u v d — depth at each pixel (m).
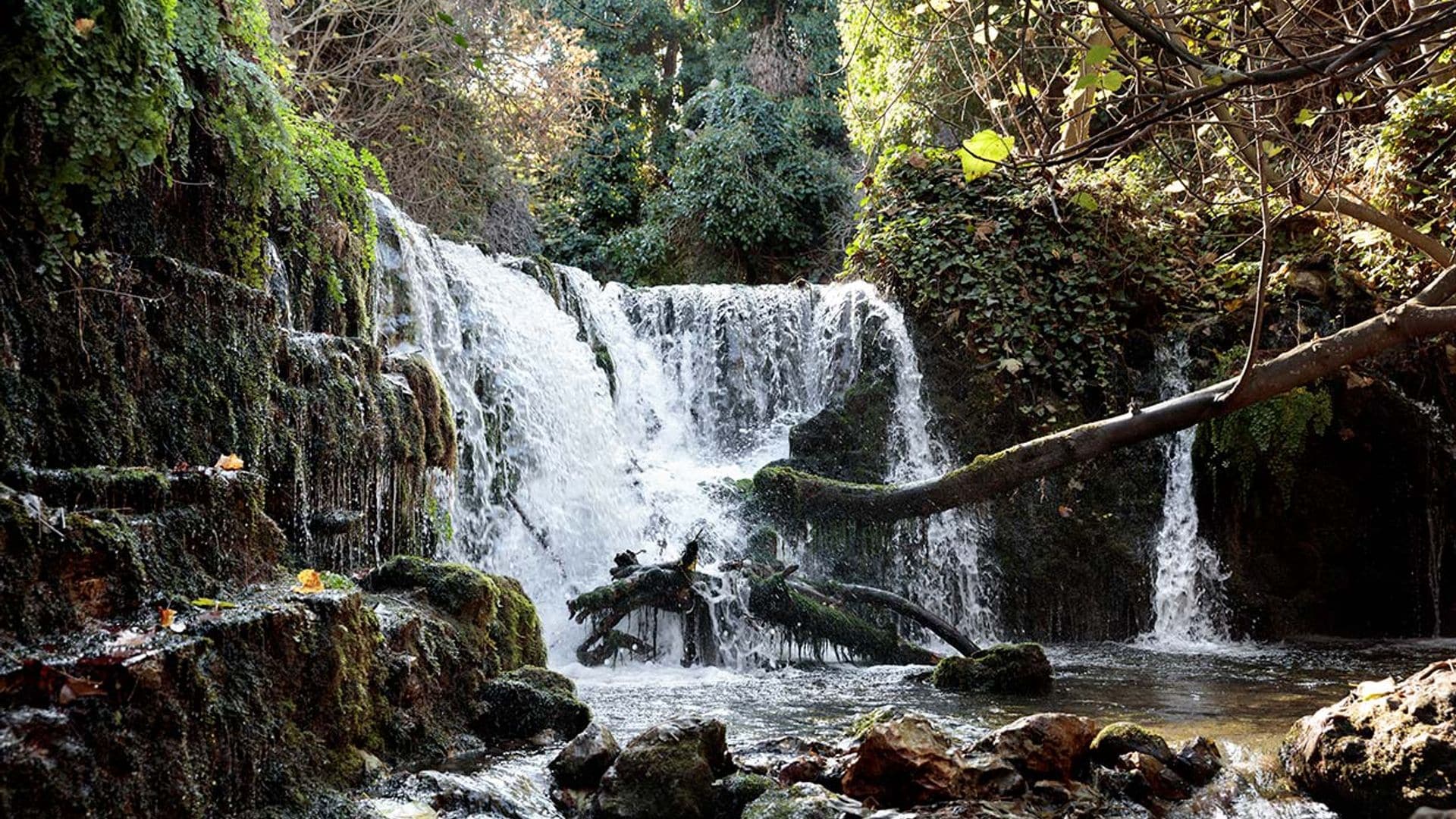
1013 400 11.25
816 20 23.38
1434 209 10.16
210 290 5.14
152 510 3.88
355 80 13.91
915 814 4.11
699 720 4.59
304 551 5.63
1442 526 10.28
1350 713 4.46
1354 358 6.55
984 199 11.92
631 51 25.16
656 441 11.99
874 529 9.99
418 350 8.46
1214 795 4.49
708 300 12.45
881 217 12.69
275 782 3.67
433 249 9.63
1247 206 11.52
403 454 6.54
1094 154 3.97
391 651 4.76
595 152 21.98
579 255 21.03
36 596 3.25
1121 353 11.28
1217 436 10.44
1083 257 11.49
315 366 5.91
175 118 5.29
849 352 11.76
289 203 6.33
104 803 2.94
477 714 5.20
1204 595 10.50
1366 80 5.38
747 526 9.84
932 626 9.08
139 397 4.64
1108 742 4.75
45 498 3.58
